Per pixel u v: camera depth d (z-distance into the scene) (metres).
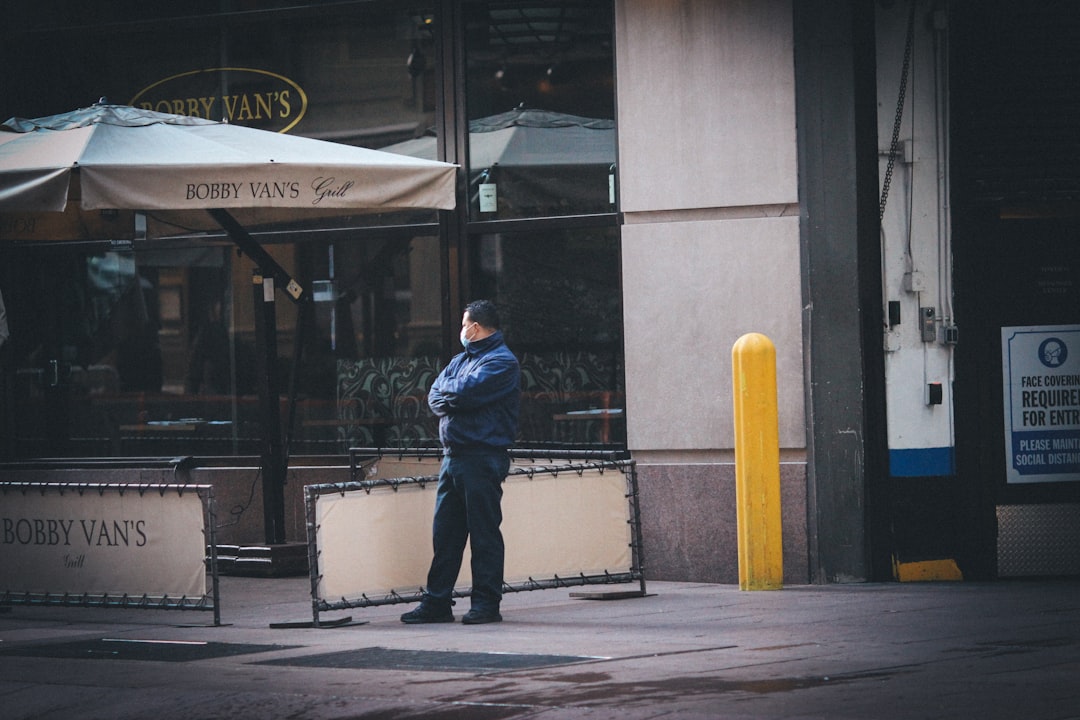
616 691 6.93
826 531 12.44
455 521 10.28
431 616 10.28
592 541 11.44
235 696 7.15
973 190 12.59
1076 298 12.81
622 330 13.03
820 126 12.39
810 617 10.02
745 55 12.52
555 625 9.89
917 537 12.62
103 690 7.46
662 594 11.85
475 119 13.64
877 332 12.46
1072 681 7.05
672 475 12.82
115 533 10.59
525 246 13.48
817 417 12.45
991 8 12.54
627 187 12.91
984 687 6.88
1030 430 12.77
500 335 10.23
